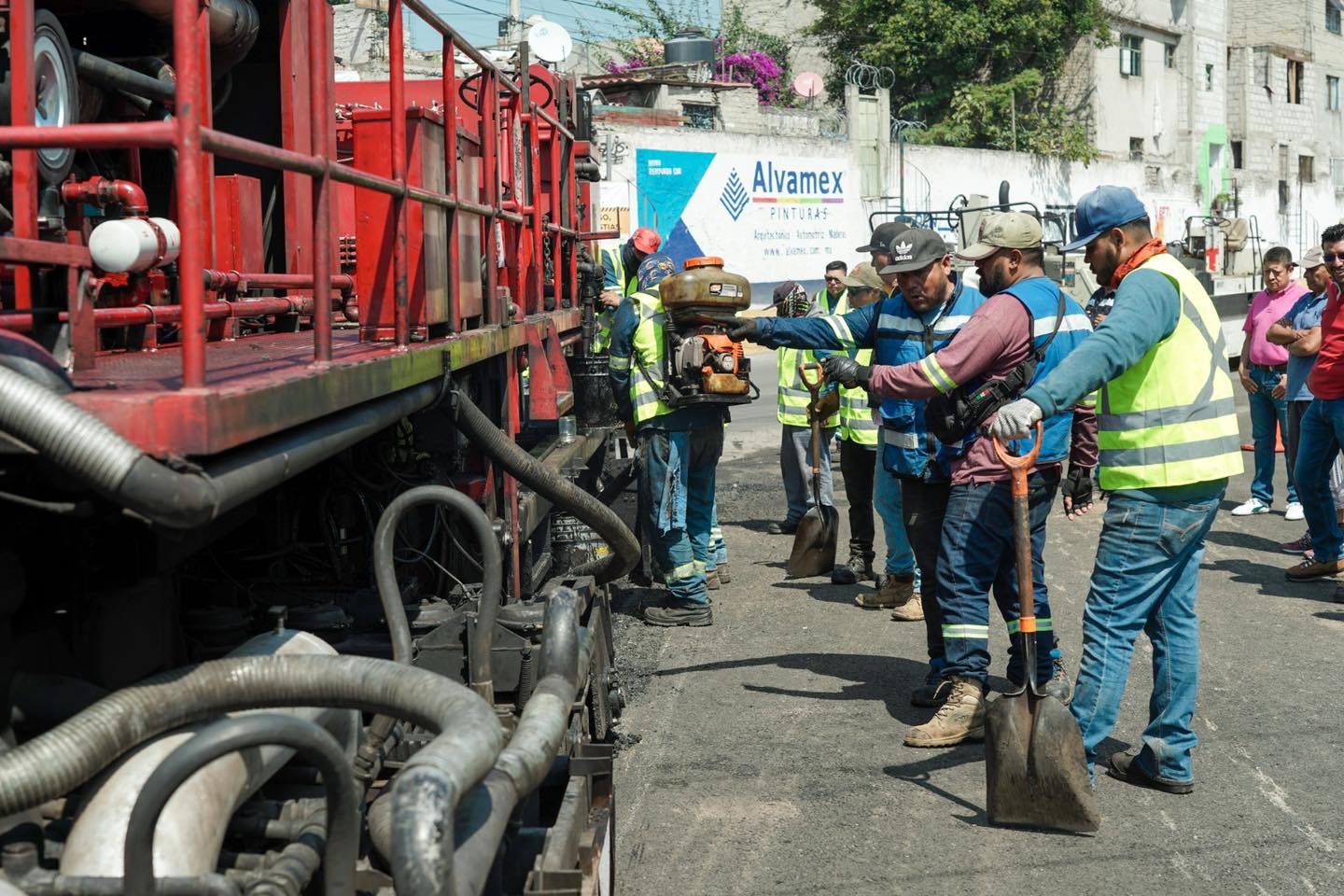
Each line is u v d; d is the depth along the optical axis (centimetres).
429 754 198
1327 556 788
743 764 506
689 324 691
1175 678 467
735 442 1430
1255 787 477
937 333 546
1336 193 5188
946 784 485
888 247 725
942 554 520
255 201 439
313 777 272
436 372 381
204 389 220
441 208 417
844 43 3800
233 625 323
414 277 386
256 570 403
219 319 388
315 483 411
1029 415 423
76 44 397
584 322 816
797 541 762
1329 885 397
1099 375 426
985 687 528
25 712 246
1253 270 2891
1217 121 4416
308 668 229
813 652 662
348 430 293
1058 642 672
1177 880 402
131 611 284
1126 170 3881
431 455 457
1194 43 4219
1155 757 473
